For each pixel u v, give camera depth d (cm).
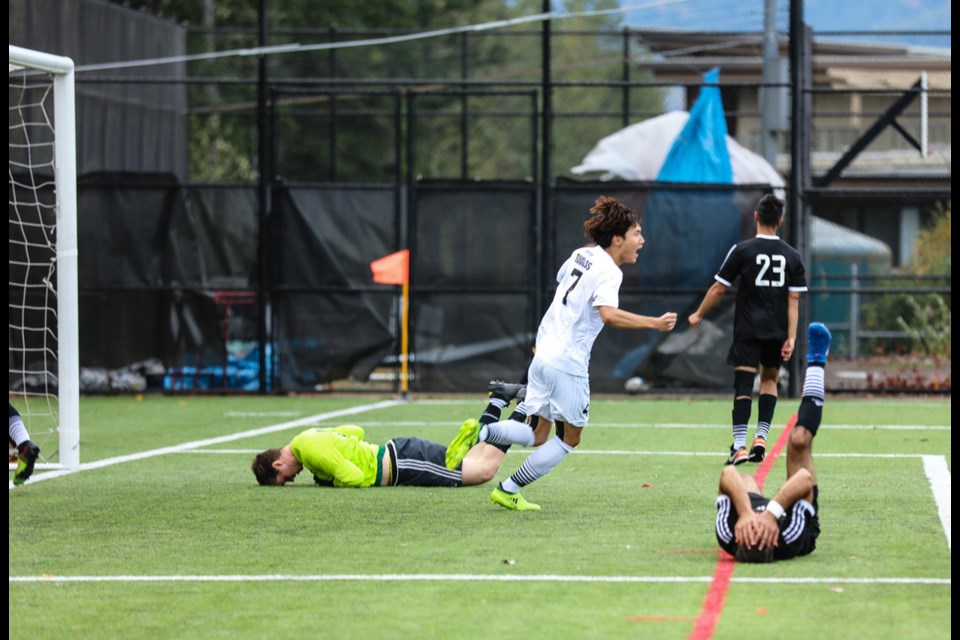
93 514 2827
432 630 1797
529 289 5934
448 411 5344
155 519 2753
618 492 3084
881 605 1897
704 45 9575
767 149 6762
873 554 2273
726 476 2238
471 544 2422
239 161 11675
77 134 6788
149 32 7762
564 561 2252
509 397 2905
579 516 2731
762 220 3688
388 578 2136
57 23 6675
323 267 6025
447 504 2898
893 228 9469
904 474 3375
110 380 6075
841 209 9519
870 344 7844
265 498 3020
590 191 5891
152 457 3903
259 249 6031
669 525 2614
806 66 6400
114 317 6072
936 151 8694
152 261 6078
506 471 3509
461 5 14412
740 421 3609
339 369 6034
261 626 1839
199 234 6103
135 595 2047
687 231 5872
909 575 2097
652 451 3966
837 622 1803
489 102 14750
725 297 5884
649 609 1892
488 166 16525
